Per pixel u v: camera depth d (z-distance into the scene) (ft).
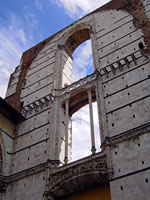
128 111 87.40
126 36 115.24
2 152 104.47
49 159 92.43
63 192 84.28
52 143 98.12
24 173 96.37
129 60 104.99
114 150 80.12
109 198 76.89
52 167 90.74
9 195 93.09
